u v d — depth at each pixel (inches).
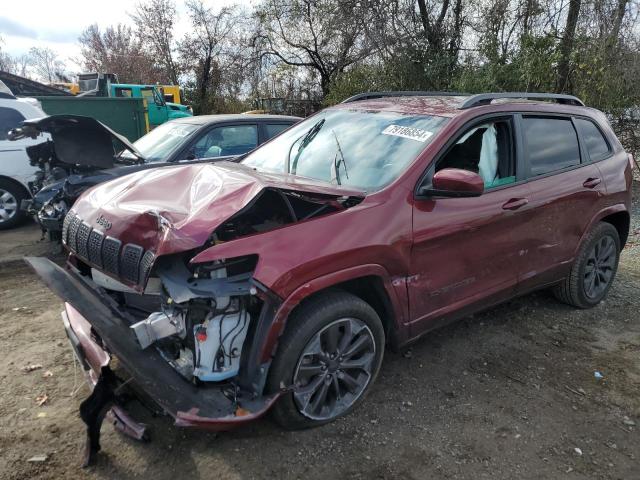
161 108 660.7
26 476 104.3
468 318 179.9
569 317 183.3
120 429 111.5
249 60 966.4
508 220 145.7
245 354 107.4
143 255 108.2
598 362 154.0
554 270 169.6
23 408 125.6
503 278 151.5
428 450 114.9
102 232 118.0
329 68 866.8
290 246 106.4
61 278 124.0
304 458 111.2
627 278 226.4
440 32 562.6
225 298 103.5
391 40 561.6
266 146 174.7
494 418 126.3
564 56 437.4
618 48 414.9
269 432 118.5
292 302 104.7
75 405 127.3
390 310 125.2
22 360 147.9
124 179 138.7
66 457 109.8
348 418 124.3
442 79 558.3
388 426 122.1
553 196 159.6
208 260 100.0
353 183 133.3
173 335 106.0
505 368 148.9
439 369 147.2
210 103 1179.3
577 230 174.1
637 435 122.1
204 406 98.9
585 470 110.5
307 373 112.4
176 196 124.2
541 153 161.6
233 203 109.3
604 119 194.7
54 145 239.3
